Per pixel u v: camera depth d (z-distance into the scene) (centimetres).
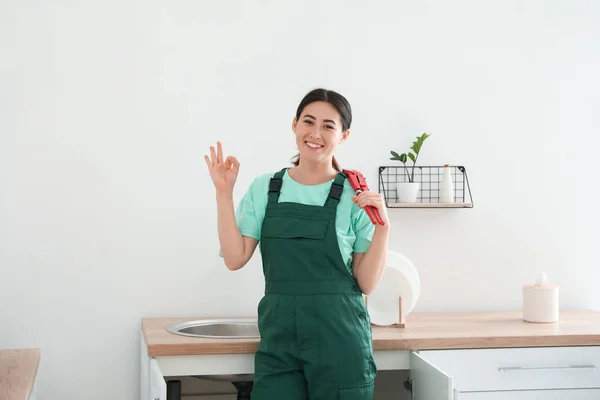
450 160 278
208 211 261
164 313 258
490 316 260
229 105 263
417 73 276
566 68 286
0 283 247
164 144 259
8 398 159
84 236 253
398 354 210
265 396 186
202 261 261
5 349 236
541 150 283
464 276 277
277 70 267
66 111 253
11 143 249
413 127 275
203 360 202
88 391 252
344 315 185
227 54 264
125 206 256
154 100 259
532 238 282
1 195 248
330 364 182
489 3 281
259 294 263
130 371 255
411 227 274
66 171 252
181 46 261
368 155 273
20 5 250
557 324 239
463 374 212
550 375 216
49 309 250
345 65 271
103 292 254
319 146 188
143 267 257
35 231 250
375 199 182
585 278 285
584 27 284
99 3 255
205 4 263
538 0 284
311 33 269
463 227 278
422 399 198
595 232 286
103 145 255
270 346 187
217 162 189
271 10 267
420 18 277
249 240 196
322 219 187
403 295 232
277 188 194
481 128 279
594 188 286
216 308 261
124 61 257
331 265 187
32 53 251
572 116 285
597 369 218
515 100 282
